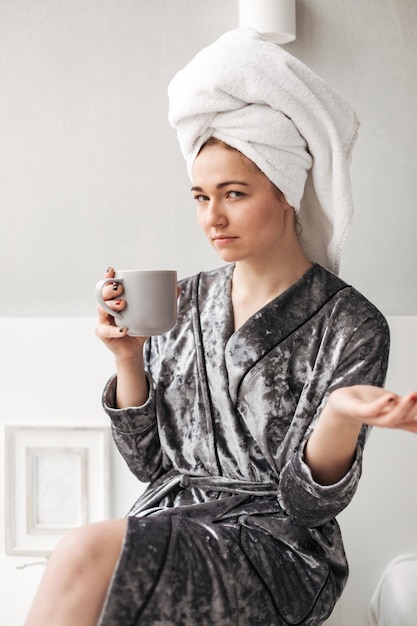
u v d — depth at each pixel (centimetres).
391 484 236
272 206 170
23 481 246
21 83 248
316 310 177
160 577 147
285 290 177
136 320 164
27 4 246
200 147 172
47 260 251
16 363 245
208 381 179
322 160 173
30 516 246
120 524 151
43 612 143
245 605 155
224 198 169
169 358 183
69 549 146
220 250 171
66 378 245
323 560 167
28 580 246
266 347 175
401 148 242
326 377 172
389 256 244
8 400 246
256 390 174
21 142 249
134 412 179
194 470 180
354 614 238
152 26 244
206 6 243
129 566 144
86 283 251
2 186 251
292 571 162
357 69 241
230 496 173
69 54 246
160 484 184
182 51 244
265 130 166
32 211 250
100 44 246
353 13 240
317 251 187
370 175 243
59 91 248
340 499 156
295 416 172
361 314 175
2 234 251
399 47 240
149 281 163
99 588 145
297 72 170
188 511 168
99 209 249
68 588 144
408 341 236
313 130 170
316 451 155
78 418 245
